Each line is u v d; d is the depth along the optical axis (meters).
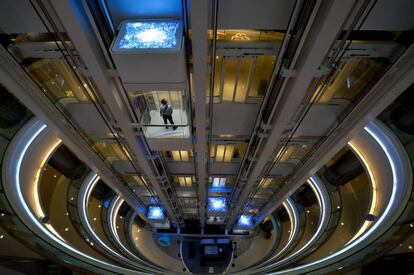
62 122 11.50
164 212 29.34
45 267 9.87
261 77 10.48
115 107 9.32
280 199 21.36
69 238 17.95
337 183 21.81
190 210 30.39
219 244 31.83
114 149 16.56
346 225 18.88
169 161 17.58
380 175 15.01
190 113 10.27
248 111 11.73
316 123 11.97
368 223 15.11
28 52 8.91
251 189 19.42
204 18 6.23
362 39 8.14
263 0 6.90
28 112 14.48
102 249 17.56
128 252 22.14
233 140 14.02
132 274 11.84
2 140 13.79
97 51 7.51
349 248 11.51
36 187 15.91
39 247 10.40
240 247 33.19
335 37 6.88
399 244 9.63
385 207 13.41
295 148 15.55
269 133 11.32
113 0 7.23
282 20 7.32
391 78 8.41
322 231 19.44
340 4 5.68
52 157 20.20
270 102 10.25
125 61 7.14
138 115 10.62
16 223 11.02
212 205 24.69
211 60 8.17
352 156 19.44
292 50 7.66
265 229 33.56
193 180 22.09
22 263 9.57
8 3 7.21
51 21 7.20
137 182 22.45
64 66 10.03
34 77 9.95
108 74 8.21
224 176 19.19
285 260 16.41
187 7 7.30
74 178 22.98
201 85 8.20
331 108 11.38
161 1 7.20
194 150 14.38
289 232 27.45
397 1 6.68
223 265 31.52
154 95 10.27
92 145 14.55
